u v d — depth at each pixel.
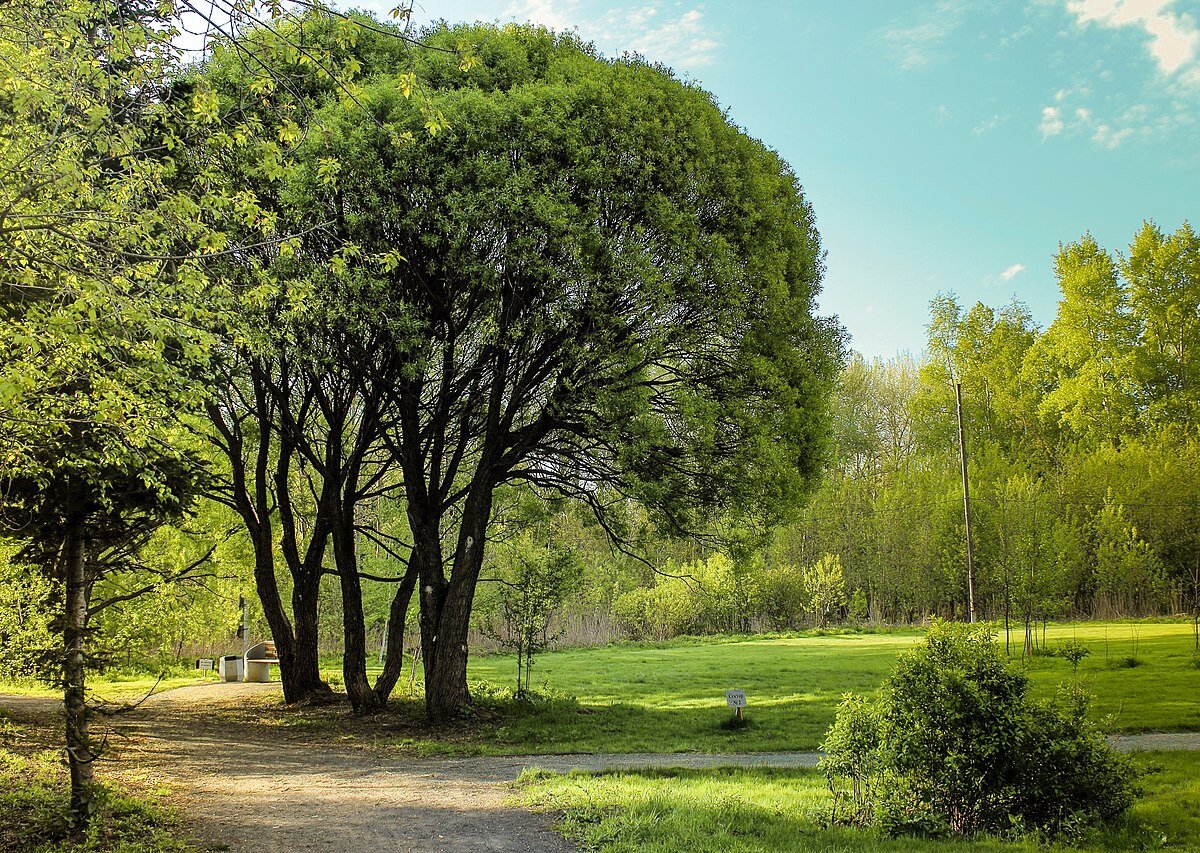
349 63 7.94
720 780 12.09
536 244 16.11
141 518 11.29
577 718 19.39
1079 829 8.95
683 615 50.38
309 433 24.61
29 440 8.49
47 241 7.31
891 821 9.27
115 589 18.25
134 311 6.91
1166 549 45.38
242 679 30.97
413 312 16.98
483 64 17.39
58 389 8.77
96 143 7.41
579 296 16.81
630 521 25.03
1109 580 42.97
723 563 51.28
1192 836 8.77
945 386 62.00
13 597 10.96
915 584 50.78
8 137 7.39
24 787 9.77
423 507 19.81
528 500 24.45
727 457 18.77
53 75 7.33
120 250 7.13
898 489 53.97
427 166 15.95
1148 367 54.72
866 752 9.80
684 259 16.59
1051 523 42.00
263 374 19.92
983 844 8.46
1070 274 57.81
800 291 20.22
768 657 35.34
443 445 20.91
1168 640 30.73
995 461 51.81
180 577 17.81
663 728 18.02
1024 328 64.88
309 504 32.06
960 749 9.38
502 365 18.55
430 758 14.95
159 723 18.77
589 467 19.97
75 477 9.15
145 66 7.51
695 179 17.42
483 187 15.73
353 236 16.42
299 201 15.12
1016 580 29.80
